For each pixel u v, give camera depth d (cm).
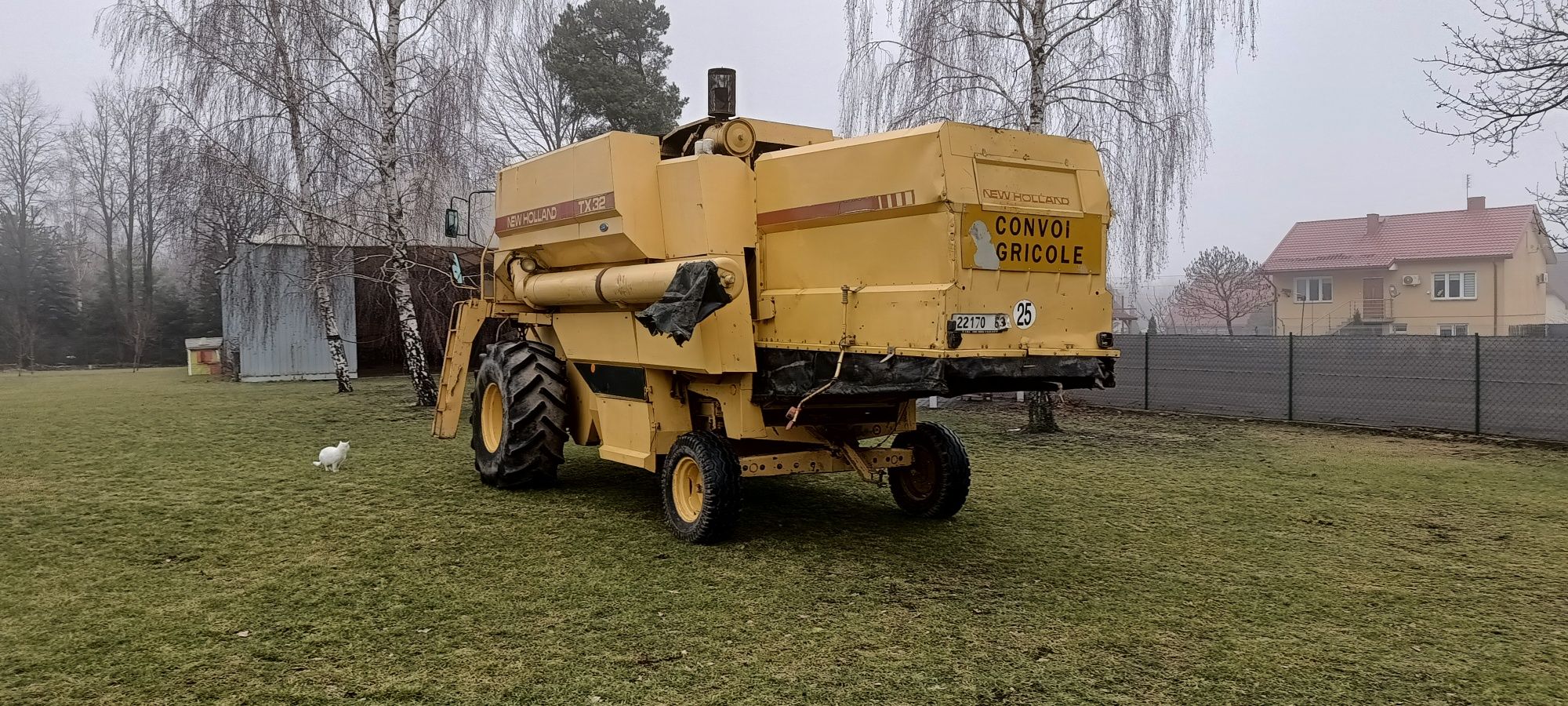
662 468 705
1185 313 4741
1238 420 1312
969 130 479
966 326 463
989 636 413
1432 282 3600
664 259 612
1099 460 941
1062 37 1112
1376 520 668
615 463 905
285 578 495
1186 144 1167
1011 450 1011
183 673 361
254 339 2175
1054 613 447
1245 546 589
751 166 603
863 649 396
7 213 4512
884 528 628
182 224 1753
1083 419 1338
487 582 490
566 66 2911
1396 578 518
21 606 445
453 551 555
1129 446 1046
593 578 499
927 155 473
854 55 1247
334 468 855
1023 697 347
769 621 430
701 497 580
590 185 637
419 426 1220
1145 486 795
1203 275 4059
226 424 1237
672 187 598
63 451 979
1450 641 416
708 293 522
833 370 521
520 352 762
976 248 471
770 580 497
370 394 1772
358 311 2411
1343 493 767
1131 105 1143
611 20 3088
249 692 343
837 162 523
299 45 1388
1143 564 543
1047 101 1156
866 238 509
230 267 1917
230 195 1570
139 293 4966
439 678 358
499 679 357
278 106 1494
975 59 1166
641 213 610
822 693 348
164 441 1063
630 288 607
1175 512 690
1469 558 564
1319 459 956
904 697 345
